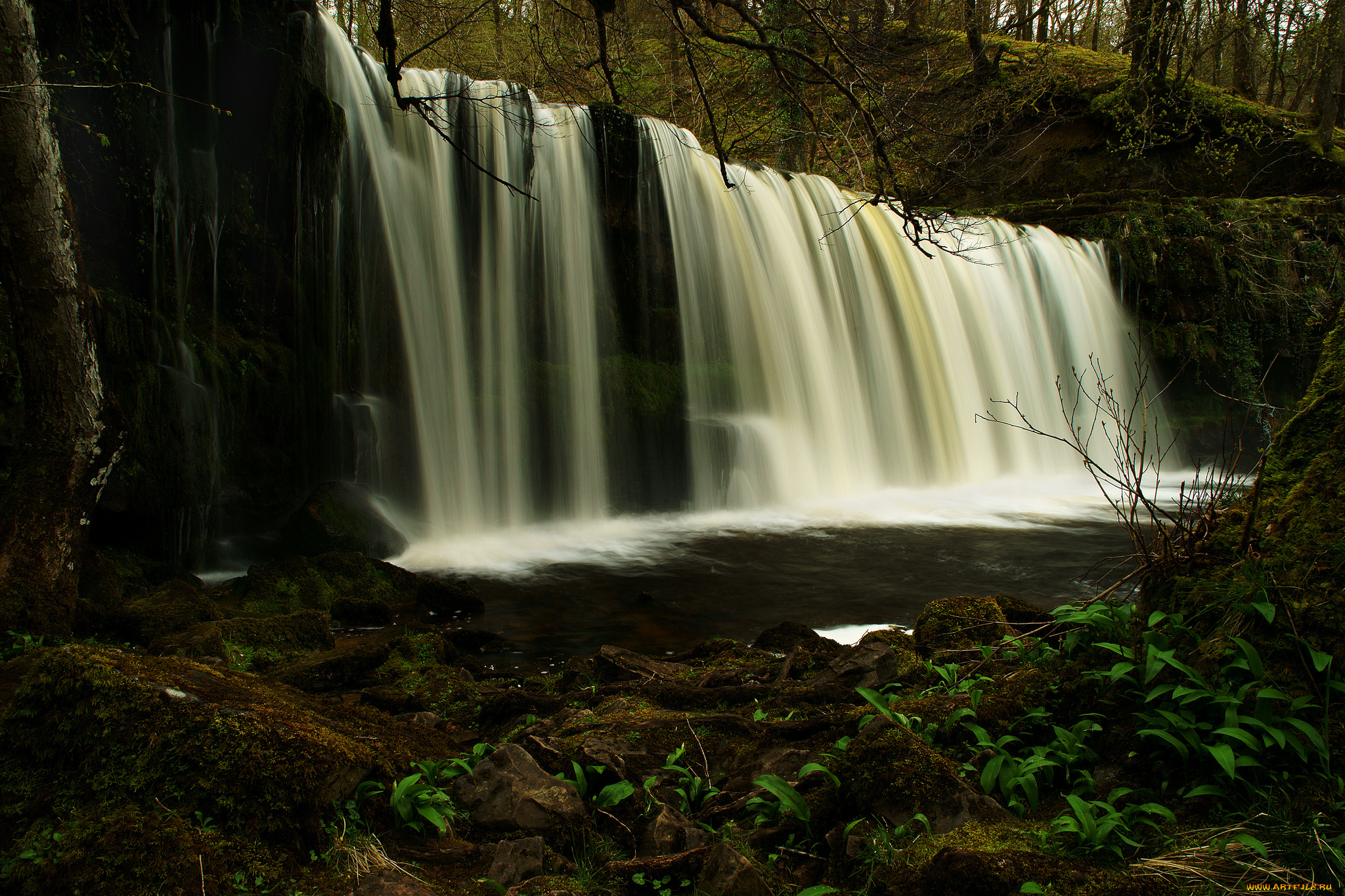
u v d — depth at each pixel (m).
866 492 15.68
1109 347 20.89
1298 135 25.17
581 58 10.27
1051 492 16.41
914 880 2.40
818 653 5.31
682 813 3.19
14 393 6.91
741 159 16.08
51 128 5.31
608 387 13.35
